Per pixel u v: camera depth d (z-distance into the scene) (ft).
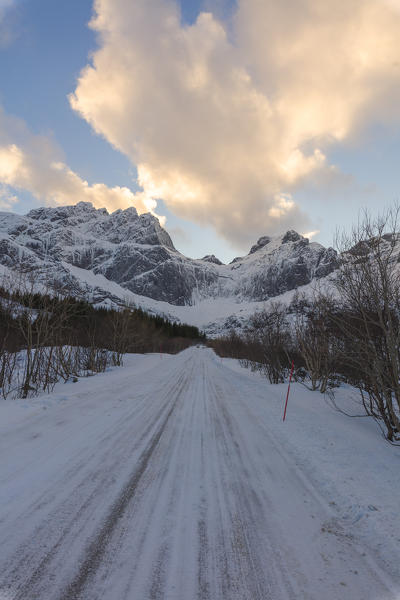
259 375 57.00
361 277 17.65
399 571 7.06
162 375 51.49
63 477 11.57
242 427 20.21
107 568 6.82
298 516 9.46
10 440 15.57
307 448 15.81
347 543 8.14
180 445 16.10
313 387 36.06
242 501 10.32
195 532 8.41
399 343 16.30
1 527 8.18
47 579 6.38
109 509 9.41
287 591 6.37
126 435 17.35
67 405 24.68
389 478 12.12
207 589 6.35
